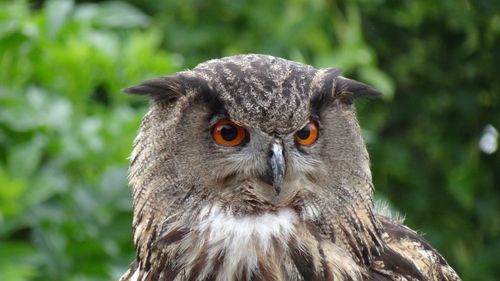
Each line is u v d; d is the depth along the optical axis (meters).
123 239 14.80
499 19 21.95
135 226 10.68
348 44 18.23
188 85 10.41
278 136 10.38
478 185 21.92
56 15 15.53
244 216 10.52
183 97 10.44
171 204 10.48
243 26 19.55
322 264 10.19
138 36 16.08
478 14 21.80
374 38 21.64
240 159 10.48
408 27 21.83
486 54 22.17
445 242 21.33
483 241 21.66
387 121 21.80
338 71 10.70
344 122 10.52
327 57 18.11
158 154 10.48
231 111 10.30
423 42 21.97
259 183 10.52
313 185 10.48
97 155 14.83
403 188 21.48
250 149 10.48
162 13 19.80
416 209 21.39
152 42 15.78
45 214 14.71
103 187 14.80
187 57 19.50
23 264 14.34
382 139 21.48
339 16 19.17
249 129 10.42
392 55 21.73
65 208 14.79
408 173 21.39
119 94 15.62
